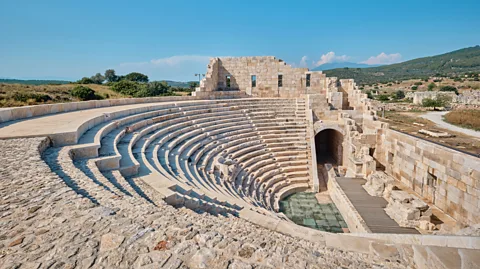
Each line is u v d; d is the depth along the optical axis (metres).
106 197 6.45
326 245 6.69
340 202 17.64
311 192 20.89
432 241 6.50
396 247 6.01
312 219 16.92
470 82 136.00
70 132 10.47
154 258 4.05
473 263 5.00
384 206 15.56
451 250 5.49
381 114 66.69
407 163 19.16
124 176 10.14
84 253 4.10
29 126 11.72
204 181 14.00
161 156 14.12
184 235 4.82
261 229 7.72
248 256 4.38
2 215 5.12
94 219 5.20
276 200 18.53
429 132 38.59
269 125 26.14
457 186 14.35
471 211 13.35
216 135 21.36
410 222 13.24
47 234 4.59
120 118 16.50
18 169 7.43
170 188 9.21
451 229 13.17
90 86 66.94
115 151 11.00
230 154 19.89
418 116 62.25
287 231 8.51
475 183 13.16
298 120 27.19
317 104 27.55
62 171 7.83
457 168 14.34
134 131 15.94
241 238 5.62
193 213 7.60
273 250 4.90
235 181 17.16
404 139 19.52
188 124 20.97
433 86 130.00
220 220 7.58
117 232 4.75
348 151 24.56
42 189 6.35
